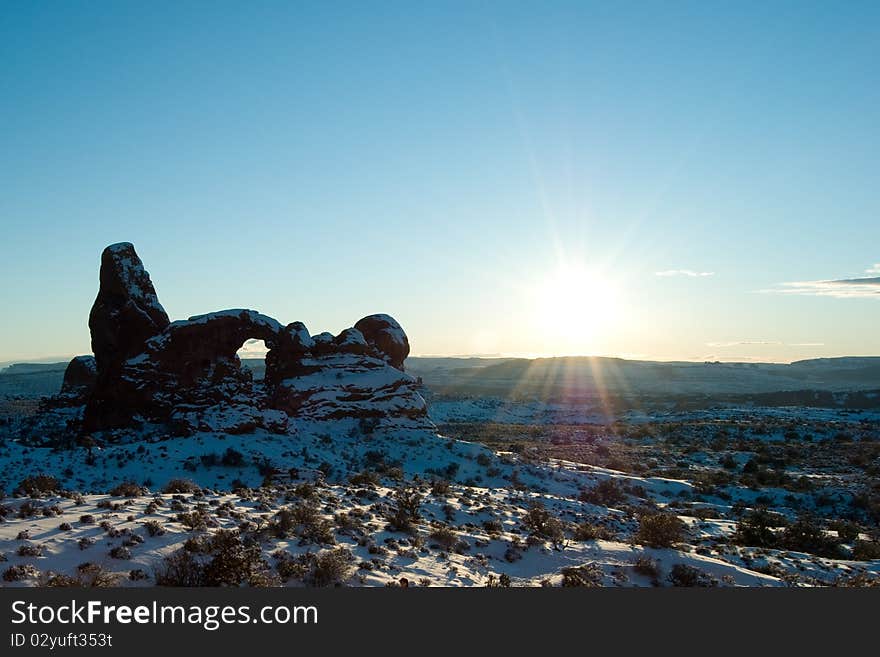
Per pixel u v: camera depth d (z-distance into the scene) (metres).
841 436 86.25
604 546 27.03
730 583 23.03
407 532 25.36
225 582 16.52
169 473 39.41
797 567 28.69
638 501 48.88
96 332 54.69
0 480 35.69
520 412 146.62
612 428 107.88
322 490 34.31
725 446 83.56
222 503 27.06
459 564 22.47
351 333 64.06
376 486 39.84
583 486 53.03
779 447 80.62
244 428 49.06
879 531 42.56
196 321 54.41
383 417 60.19
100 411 53.44
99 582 15.41
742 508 47.97
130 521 21.00
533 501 41.03
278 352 61.97
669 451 81.12
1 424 59.75
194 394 52.84
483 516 32.62
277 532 21.81
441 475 48.75
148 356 53.16
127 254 55.22
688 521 40.84
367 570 19.66
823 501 51.56
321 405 58.88
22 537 17.95
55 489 29.62
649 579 22.70
